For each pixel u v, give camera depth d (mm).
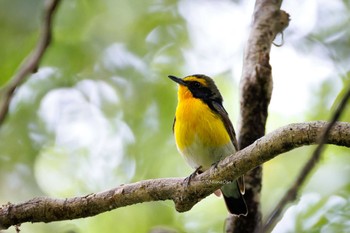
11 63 13227
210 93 9953
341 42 13867
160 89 14039
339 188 11156
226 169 6996
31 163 13648
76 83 14211
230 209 8844
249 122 8945
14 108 13867
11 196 13273
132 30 14625
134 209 12891
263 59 8945
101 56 14336
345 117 11359
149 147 13664
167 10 14852
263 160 6719
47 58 14016
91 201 7535
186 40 14633
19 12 12820
